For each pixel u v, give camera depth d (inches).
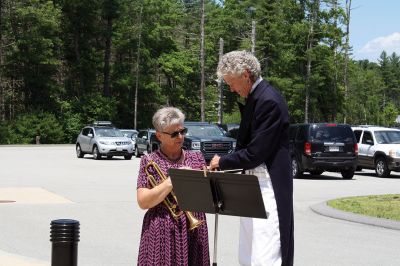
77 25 2728.8
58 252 232.2
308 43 2716.5
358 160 1016.9
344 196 679.7
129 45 2810.0
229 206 183.3
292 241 204.8
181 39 3203.7
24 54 2471.7
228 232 430.9
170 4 2940.5
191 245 199.5
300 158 924.6
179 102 3046.3
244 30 2918.3
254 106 200.5
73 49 2758.4
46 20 2426.2
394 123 4867.1
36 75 2532.0
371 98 4389.8
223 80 207.6
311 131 915.4
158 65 2901.1
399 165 957.8
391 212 518.3
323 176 988.6
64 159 1342.3
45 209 541.3
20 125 2329.0
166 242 193.9
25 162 1211.2
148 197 192.1
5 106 2532.0
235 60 200.4
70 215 507.2
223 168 201.3
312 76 2689.5
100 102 2588.6
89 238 403.2
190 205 188.4
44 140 2377.0
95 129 1393.9
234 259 342.3
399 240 405.1
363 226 463.8
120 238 404.5
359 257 350.6
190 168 190.2
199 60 2962.6
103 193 668.7
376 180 914.1
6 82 2539.4
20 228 442.6
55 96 2573.8
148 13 2810.0
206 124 1047.6
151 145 1176.2
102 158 1407.5
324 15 2696.9
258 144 196.1
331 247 380.2
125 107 2810.0
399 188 777.6
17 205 566.6
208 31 3102.9
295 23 2699.3
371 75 4628.4
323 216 518.3
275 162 200.5
